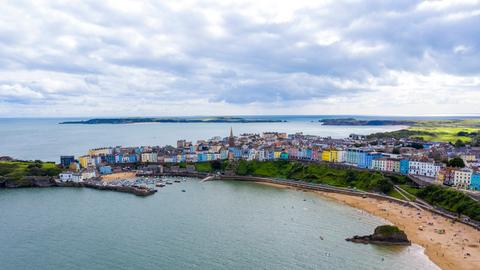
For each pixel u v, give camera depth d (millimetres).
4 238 152750
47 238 152375
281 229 164750
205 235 155625
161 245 144250
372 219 181250
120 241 148500
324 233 160000
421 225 171750
